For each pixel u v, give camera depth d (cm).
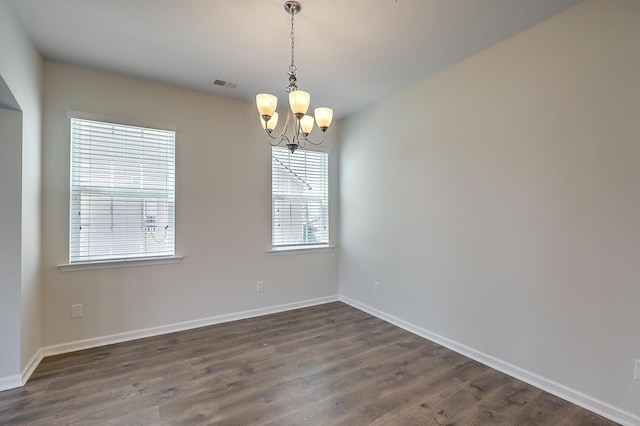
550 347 221
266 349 288
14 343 223
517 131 240
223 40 246
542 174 225
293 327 343
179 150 331
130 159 309
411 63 285
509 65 245
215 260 352
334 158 442
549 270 222
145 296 315
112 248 301
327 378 239
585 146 204
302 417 194
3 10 189
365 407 204
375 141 380
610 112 193
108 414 195
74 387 223
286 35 239
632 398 185
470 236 275
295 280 409
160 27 228
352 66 289
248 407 203
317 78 314
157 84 320
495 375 245
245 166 371
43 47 253
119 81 302
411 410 201
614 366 192
